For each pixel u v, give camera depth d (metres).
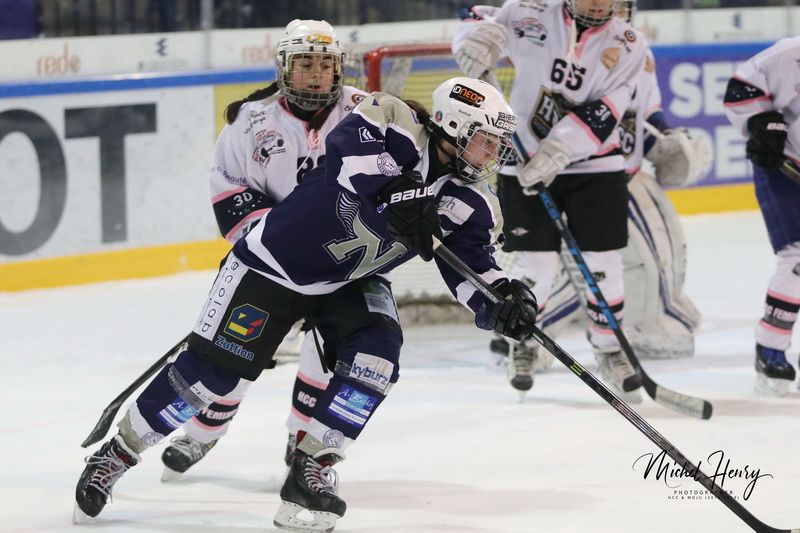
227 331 10.78
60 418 16.02
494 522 11.09
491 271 10.78
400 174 10.00
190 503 11.95
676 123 34.00
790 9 35.00
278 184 12.30
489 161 10.56
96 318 23.27
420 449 14.08
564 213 17.02
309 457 10.52
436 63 22.27
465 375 18.62
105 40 28.09
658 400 14.81
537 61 16.50
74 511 11.17
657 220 19.78
